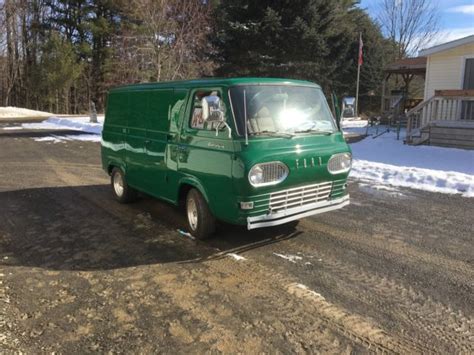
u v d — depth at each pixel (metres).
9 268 4.66
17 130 20.48
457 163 10.78
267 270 4.54
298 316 3.62
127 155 6.81
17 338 3.32
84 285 4.24
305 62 26.72
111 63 37.16
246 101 4.86
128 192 7.11
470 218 6.36
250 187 4.59
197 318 3.60
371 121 21.86
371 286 4.16
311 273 4.46
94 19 41.94
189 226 5.66
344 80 37.06
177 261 4.81
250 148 4.64
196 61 23.64
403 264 4.68
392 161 11.41
